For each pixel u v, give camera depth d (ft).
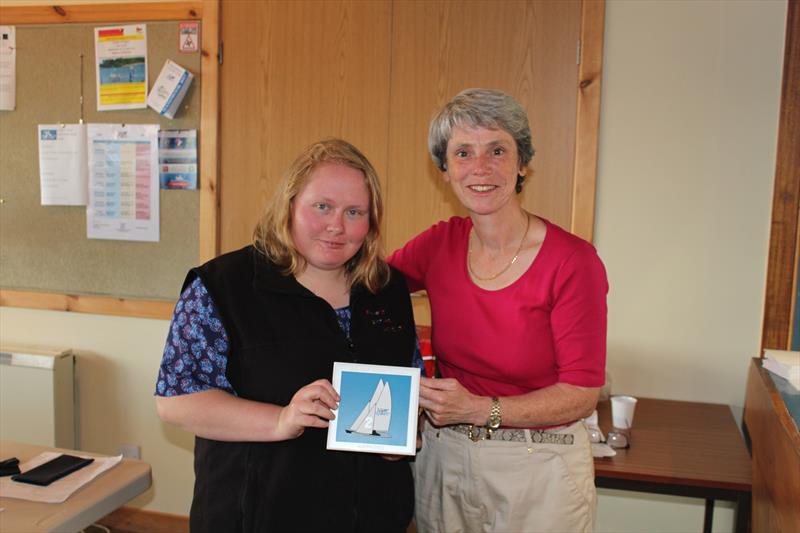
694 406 7.30
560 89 7.39
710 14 7.07
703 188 7.25
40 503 4.31
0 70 9.07
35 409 8.82
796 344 7.02
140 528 9.09
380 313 4.33
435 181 7.88
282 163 8.30
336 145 4.06
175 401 3.80
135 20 8.57
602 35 7.24
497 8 7.48
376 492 4.19
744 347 7.31
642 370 7.59
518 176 4.53
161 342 8.95
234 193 8.48
